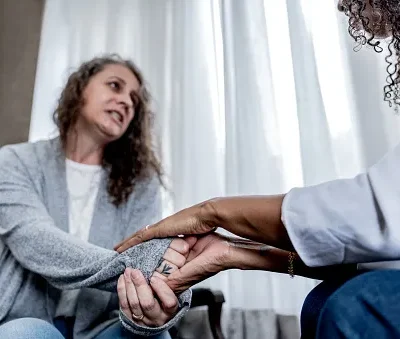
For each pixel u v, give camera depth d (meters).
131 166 1.08
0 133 1.61
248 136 1.46
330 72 1.38
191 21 1.72
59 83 1.72
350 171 1.31
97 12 1.86
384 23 0.49
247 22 1.54
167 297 0.55
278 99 1.48
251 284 1.36
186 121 1.63
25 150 0.98
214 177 1.54
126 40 1.83
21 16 1.72
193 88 1.65
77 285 0.70
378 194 0.37
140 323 0.58
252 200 0.47
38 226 0.80
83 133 1.05
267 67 1.50
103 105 1.05
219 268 0.54
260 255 0.53
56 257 0.75
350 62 1.36
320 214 0.38
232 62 1.53
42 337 0.57
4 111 1.63
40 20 1.74
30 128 1.63
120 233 1.01
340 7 0.56
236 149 1.47
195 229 0.54
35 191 0.93
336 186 0.40
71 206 0.99
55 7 1.80
